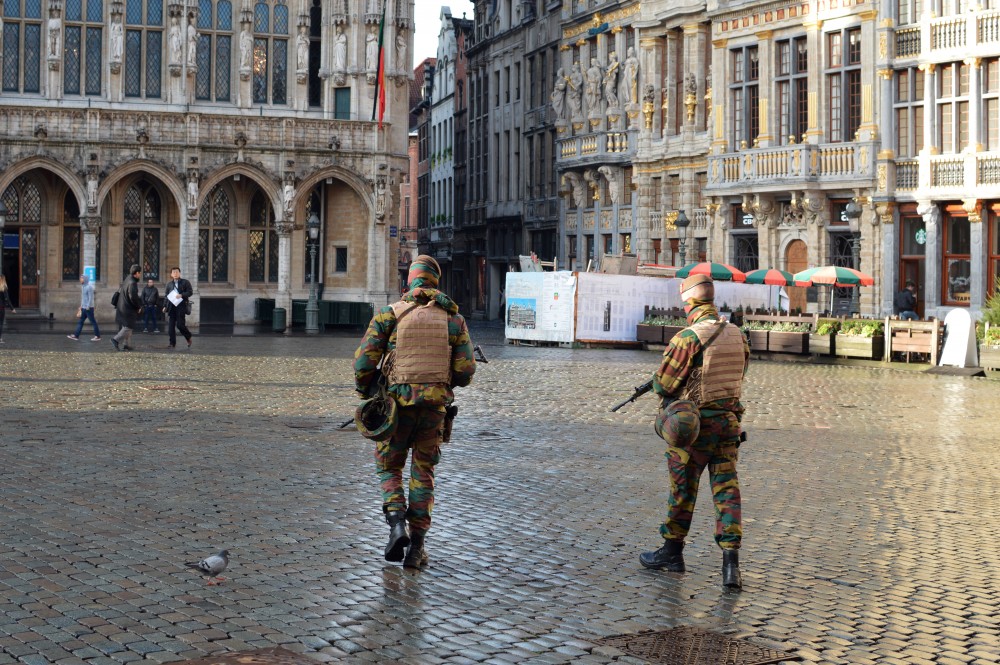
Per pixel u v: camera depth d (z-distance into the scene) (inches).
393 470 367.2
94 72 1999.3
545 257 2561.5
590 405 832.9
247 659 270.4
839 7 1696.6
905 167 1622.8
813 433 709.3
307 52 2084.2
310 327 1883.6
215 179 1979.6
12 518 415.5
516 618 313.4
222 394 852.6
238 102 2053.4
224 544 385.1
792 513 463.8
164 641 283.3
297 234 2097.7
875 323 1341.0
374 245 2081.7
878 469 576.1
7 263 1971.0
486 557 380.2
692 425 351.3
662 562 368.8
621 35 2183.8
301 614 310.0
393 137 2134.6
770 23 1802.4
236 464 542.9
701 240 1987.0
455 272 3275.1
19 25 1961.1
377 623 304.5
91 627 293.1
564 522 435.5
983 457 621.9
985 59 1544.0
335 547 386.3
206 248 2059.5
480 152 2970.0
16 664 264.1
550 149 2513.5
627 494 492.1
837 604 336.5
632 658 282.8
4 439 604.1
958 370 1191.6
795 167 1722.4
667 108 2049.7
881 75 1642.5
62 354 1217.4
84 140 1900.8
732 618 319.9
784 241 1788.9
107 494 463.8
